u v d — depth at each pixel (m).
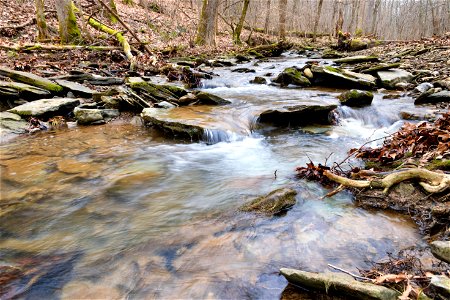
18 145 5.50
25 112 6.54
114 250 2.70
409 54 14.01
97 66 11.15
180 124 5.96
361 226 2.88
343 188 3.53
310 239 2.73
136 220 3.19
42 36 13.87
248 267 2.42
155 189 3.94
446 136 3.96
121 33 14.32
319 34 36.12
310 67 10.76
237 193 3.72
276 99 8.12
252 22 33.34
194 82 9.95
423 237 2.66
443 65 10.38
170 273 2.40
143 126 6.70
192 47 18.64
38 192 3.81
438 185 3.04
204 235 2.88
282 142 5.73
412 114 6.47
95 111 6.91
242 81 10.80
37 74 9.17
